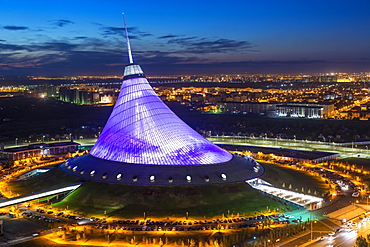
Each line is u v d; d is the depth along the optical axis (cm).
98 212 17450
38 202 18875
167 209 17525
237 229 15650
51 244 14450
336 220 16575
